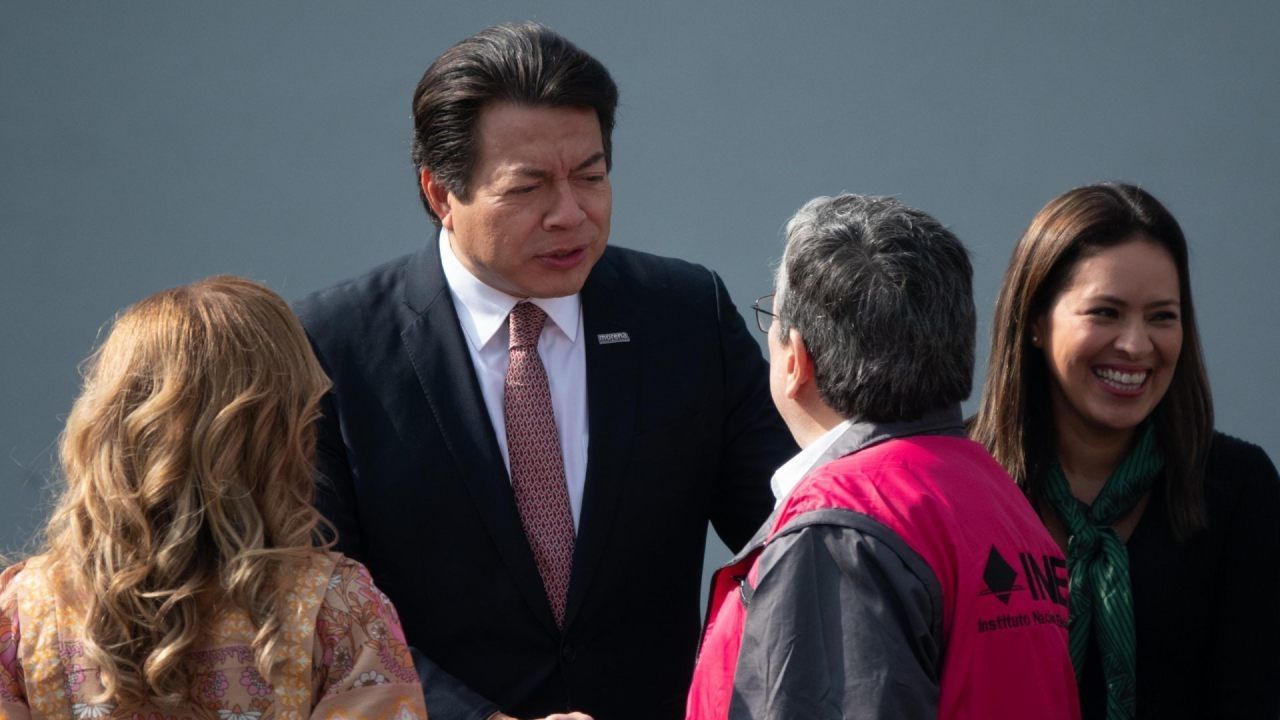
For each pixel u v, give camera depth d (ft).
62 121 62.90
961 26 59.93
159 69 62.80
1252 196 58.80
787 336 26.50
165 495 23.15
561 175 30.35
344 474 32.17
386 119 62.49
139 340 24.08
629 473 32.91
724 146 61.21
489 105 30.22
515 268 30.89
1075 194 32.19
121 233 62.95
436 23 62.13
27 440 62.49
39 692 23.03
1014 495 25.73
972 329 25.94
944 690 23.44
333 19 62.44
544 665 32.30
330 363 32.58
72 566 23.53
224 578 23.16
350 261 62.80
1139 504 31.99
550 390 33.04
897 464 24.52
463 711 29.84
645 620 33.53
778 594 23.68
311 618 23.58
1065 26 59.47
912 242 25.48
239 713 23.11
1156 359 31.09
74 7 62.75
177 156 62.95
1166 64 59.06
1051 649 24.18
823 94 60.75
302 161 62.80
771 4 60.85
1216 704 31.48
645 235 61.62
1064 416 32.45
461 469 31.96
